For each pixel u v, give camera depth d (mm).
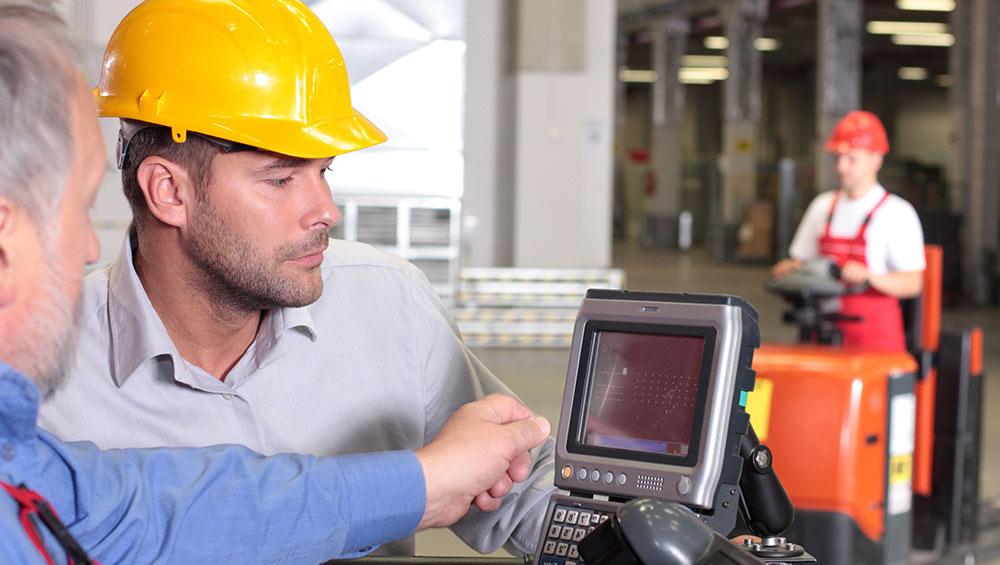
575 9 11227
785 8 23078
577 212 11359
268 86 1343
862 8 22312
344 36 8570
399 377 1608
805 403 3975
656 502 951
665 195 26188
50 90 790
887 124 32469
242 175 1333
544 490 1552
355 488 1076
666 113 25812
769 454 1313
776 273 4945
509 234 11547
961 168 15672
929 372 4766
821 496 3955
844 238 4891
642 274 18750
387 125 8719
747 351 1253
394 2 8594
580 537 1256
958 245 14977
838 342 4617
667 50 25391
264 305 1409
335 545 1065
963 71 15672
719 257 21906
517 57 11273
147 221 1392
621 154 29891
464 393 1669
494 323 10102
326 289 1574
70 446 1005
